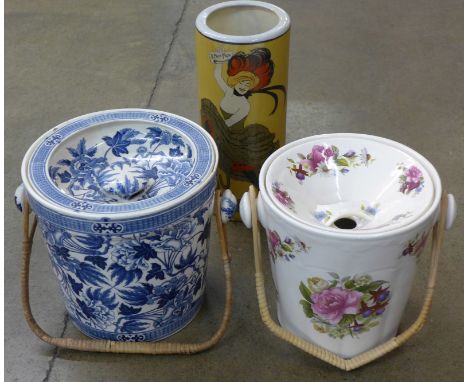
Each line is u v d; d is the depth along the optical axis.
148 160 0.84
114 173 0.82
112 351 0.82
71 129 0.82
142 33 1.84
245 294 0.93
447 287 0.92
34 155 0.77
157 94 1.52
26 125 1.39
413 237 0.67
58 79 1.60
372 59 1.64
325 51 1.69
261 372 0.81
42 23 1.91
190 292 0.83
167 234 0.72
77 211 0.68
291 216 0.68
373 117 1.39
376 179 0.78
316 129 1.34
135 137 0.84
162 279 0.76
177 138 0.83
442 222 0.72
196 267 0.80
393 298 0.73
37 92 1.54
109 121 0.83
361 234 0.64
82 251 0.71
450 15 1.88
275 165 0.76
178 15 1.94
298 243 0.68
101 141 0.83
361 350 0.78
